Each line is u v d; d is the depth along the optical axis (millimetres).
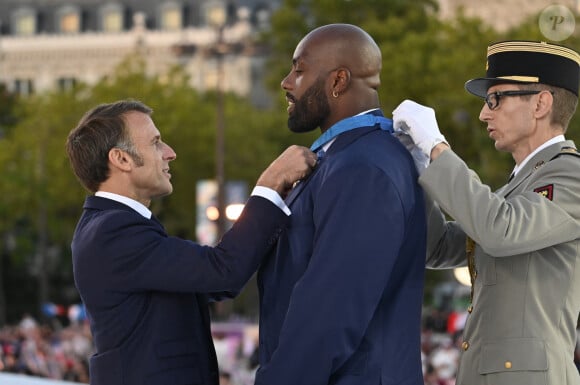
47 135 72375
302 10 57531
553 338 6539
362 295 6043
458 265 7391
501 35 52156
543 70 6770
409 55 51125
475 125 47000
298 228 6422
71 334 32812
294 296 6090
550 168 6605
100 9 120375
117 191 6727
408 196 6297
